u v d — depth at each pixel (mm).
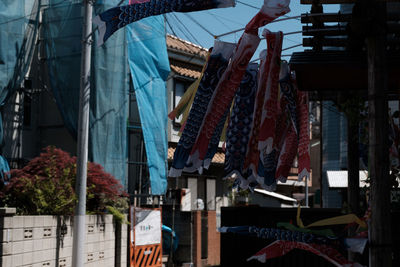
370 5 5402
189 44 29750
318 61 6367
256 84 7469
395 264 7660
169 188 27438
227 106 7000
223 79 6883
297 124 7973
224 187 31703
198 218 24547
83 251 13648
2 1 19266
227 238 9281
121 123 21250
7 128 20469
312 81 7273
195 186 29344
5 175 16875
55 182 14375
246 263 9117
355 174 8312
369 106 5445
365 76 6977
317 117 44406
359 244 5754
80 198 13773
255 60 7523
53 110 21844
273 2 6594
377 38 5457
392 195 8430
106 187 16359
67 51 20875
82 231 13672
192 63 29109
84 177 13914
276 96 6734
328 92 10359
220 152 30969
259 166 7590
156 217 19531
